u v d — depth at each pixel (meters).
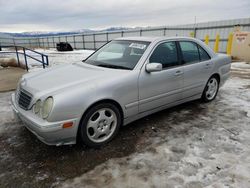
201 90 4.17
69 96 2.40
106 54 3.70
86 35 33.03
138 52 3.29
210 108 4.16
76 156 2.58
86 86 2.56
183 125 3.41
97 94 2.58
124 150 2.71
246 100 4.64
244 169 2.32
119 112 2.91
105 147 2.78
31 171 2.31
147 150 2.70
